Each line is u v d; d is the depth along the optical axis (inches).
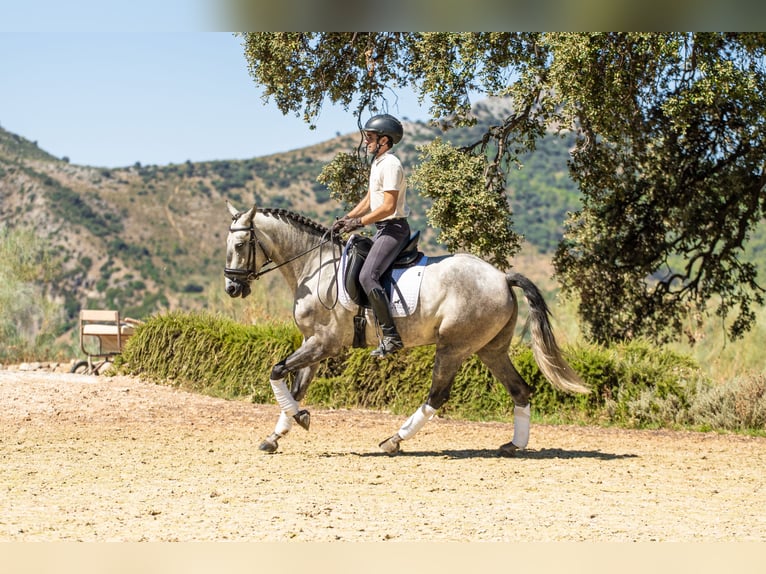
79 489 266.2
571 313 759.7
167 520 227.0
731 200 693.3
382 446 354.9
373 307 331.3
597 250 705.0
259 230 346.3
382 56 635.5
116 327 621.6
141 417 443.2
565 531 224.5
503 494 275.4
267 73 627.5
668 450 392.5
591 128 617.3
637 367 496.1
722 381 578.2
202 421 438.9
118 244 3336.6
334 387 513.7
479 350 360.2
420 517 237.8
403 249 341.1
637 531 226.4
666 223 721.0
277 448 356.8
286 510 243.0
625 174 669.3
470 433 431.8
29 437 374.9
